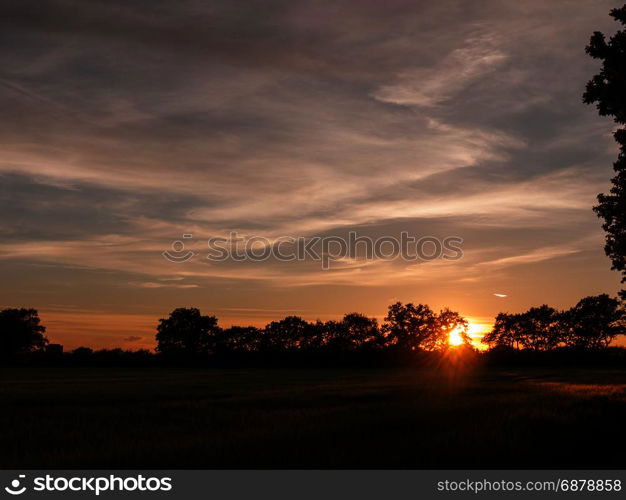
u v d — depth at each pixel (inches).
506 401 1155.3
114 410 1177.4
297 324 6614.2
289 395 1569.9
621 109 1112.2
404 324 6614.2
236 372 4279.0
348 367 5433.1
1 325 6107.3
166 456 597.6
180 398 1561.3
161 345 6535.4
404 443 645.3
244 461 565.9
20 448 720.3
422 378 3065.9
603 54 1126.4
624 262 1397.6
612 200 1384.1
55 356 5836.6
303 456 583.5
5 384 2433.6
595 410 979.9
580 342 6663.4
